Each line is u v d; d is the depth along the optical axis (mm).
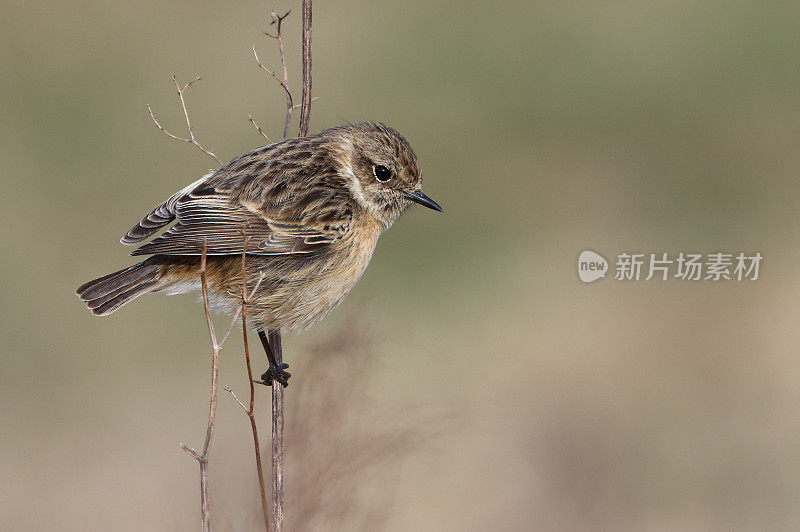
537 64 18281
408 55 18031
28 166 16031
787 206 16891
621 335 14867
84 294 8234
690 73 18531
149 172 16078
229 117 16484
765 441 13508
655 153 17641
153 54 17328
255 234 8180
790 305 15078
